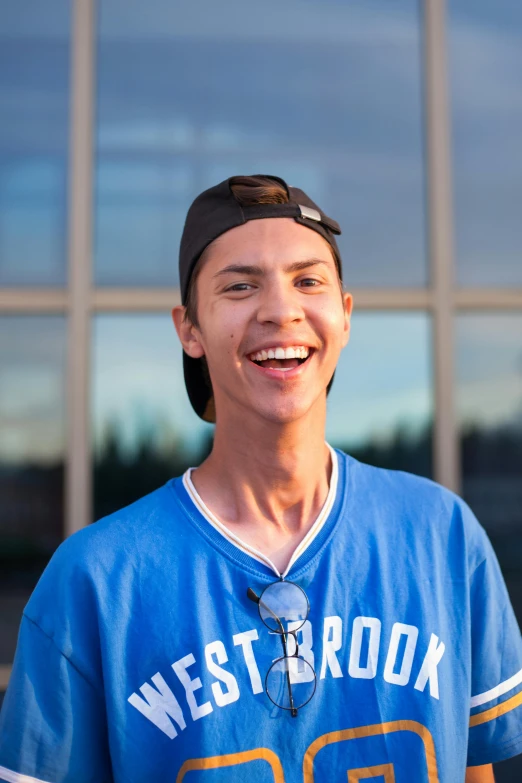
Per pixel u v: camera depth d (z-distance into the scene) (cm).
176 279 310
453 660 119
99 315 308
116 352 306
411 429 308
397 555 121
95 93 314
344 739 109
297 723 108
